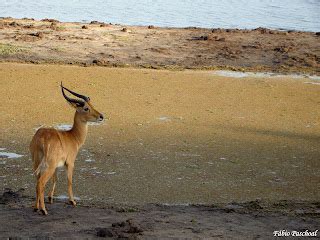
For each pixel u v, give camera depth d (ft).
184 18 171.83
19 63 114.11
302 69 118.42
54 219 49.90
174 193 61.21
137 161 69.62
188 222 50.11
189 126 82.84
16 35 133.08
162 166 68.39
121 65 115.75
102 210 53.67
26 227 47.42
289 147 76.13
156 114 87.56
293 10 191.01
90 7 188.03
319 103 96.73
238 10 188.96
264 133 81.25
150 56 123.65
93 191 61.00
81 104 54.90
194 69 115.75
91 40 133.28
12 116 84.12
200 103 94.02
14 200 56.39
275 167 69.46
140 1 202.90
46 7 186.39
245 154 73.10
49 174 51.21
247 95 99.35
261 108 92.94
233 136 79.46
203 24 163.32
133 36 139.33
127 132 79.30
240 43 136.26
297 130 83.20
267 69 117.80
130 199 59.21
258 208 56.75
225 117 87.66
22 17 165.58
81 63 115.75
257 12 185.88
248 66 119.34
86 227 47.62
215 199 59.98
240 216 53.16
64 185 62.39
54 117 84.53
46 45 127.03
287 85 106.42
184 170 67.51
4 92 94.99
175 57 123.85
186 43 135.03
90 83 102.17
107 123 82.58
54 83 101.24
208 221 50.85
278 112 91.30
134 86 101.50
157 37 139.64
